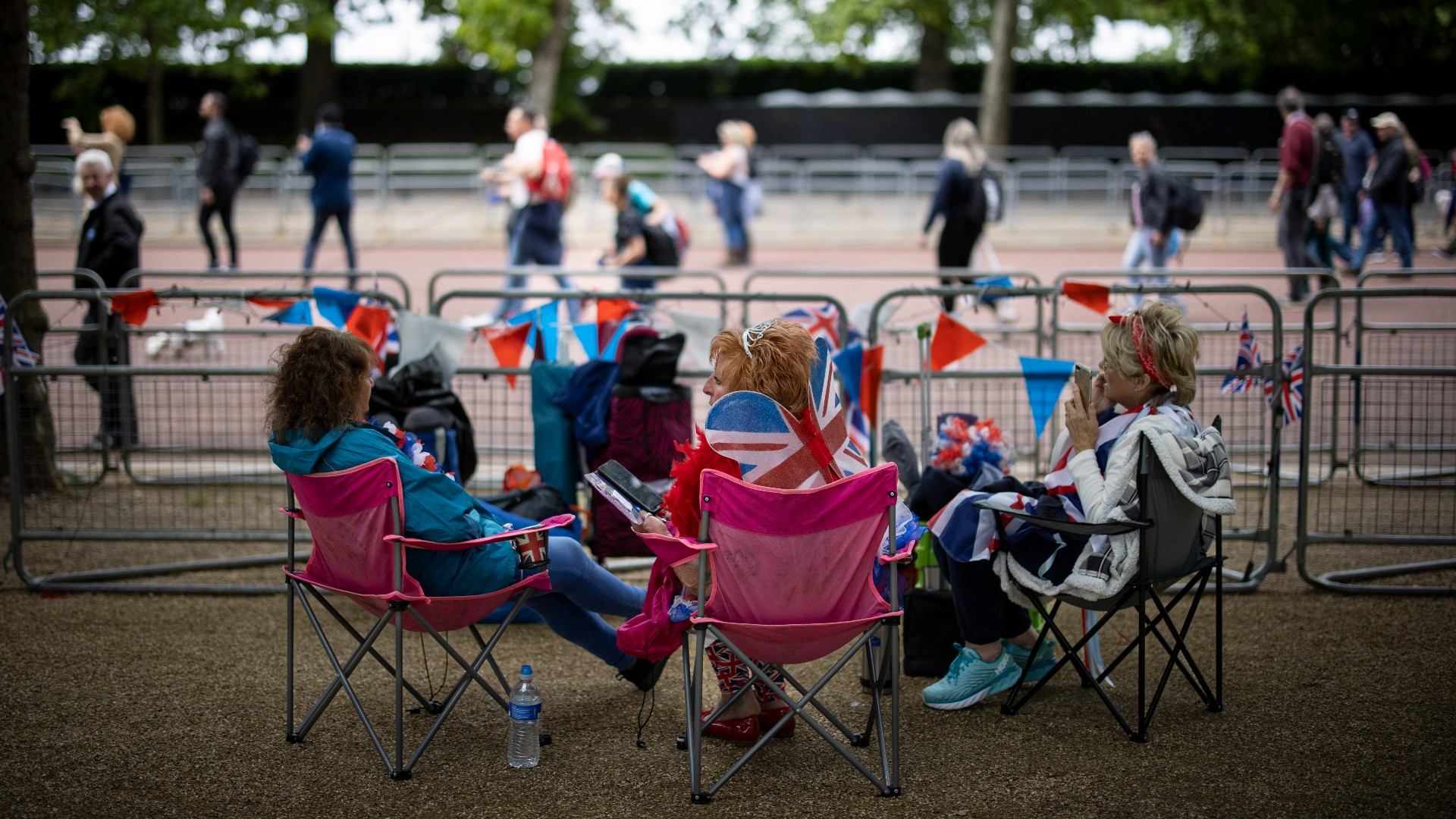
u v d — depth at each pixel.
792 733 3.64
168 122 30.23
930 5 25.38
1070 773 3.35
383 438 3.38
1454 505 6.02
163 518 5.85
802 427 3.17
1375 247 12.75
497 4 20.81
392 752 3.50
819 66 29.89
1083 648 4.11
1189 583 3.72
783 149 23.20
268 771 3.37
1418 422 6.91
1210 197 18.11
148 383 7.93
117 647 4.33
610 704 3.89
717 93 31.25
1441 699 3.83
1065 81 29.64
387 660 4.22
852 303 11.02
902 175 18.56
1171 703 3.85
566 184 10.64
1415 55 26.81
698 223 18.58
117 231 6.97
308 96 28.08
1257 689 3.94
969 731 3.66
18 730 3.63
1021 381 6.31
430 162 18.80
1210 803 3.16
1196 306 9.95
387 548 3.29
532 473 5.13
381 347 5.29
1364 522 5.79
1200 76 29.03
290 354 3.36
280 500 6.21
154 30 22.89
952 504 3.72
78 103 28.91
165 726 3.67
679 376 5.36
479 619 3.42
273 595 4.90
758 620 3.16
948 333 4.85
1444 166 17.22
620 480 3.43
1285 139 11.37
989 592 3.75
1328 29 26.02
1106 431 3.59
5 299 6.01
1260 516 4.99
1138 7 25.39
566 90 29.91
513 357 5.39
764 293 5.40
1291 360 4.87
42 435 5.98
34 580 4.93
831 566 3.11
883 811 3.14
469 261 15.51
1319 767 3.37
